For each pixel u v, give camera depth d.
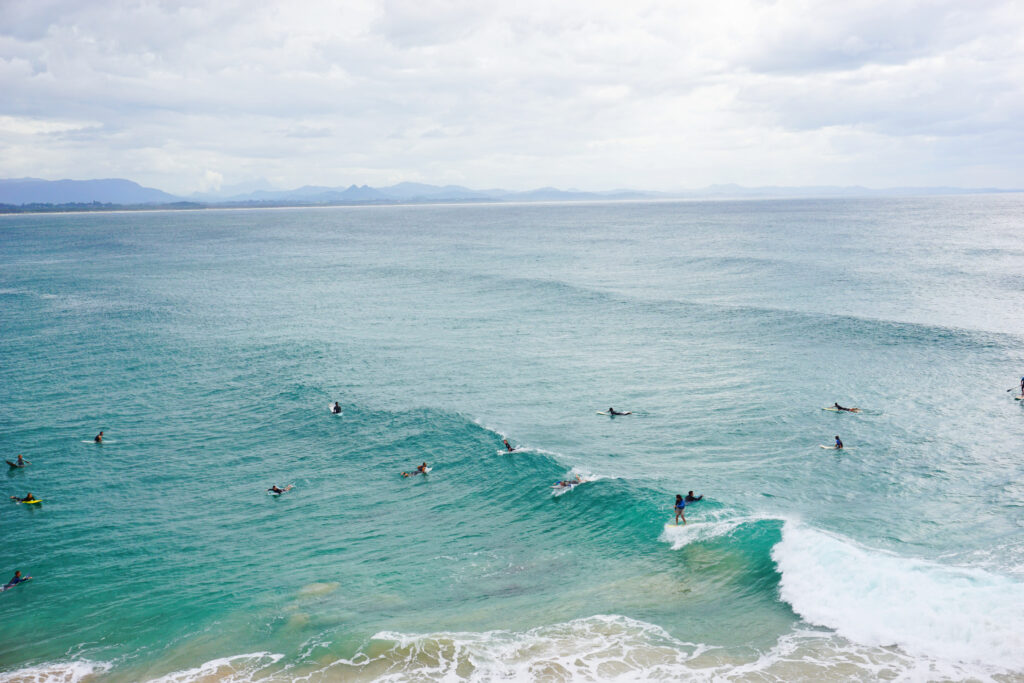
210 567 29.03
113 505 35.19
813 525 29.72
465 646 22.80
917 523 29.73
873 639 21.97
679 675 20.75
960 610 22.42
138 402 51.72
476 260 142.50
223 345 68.94
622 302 87.19
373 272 126.06
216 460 40.88
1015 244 140.62
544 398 50.53
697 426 43.84
